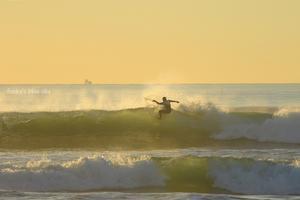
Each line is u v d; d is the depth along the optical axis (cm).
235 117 14762
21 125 14588
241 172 9762
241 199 8288
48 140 14162
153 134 14625
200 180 9762
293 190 9475
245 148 13162
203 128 14688
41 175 9406
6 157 11625
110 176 9562
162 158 10000
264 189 9556
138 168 9700
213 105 14975
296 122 14462
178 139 14362
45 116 14800
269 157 11588
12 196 8294
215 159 9944
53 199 8119
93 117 14850
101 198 8225
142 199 8181
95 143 13850
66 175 9469
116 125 14800
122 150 12938
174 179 9719
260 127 14500
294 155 11862
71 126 14750
